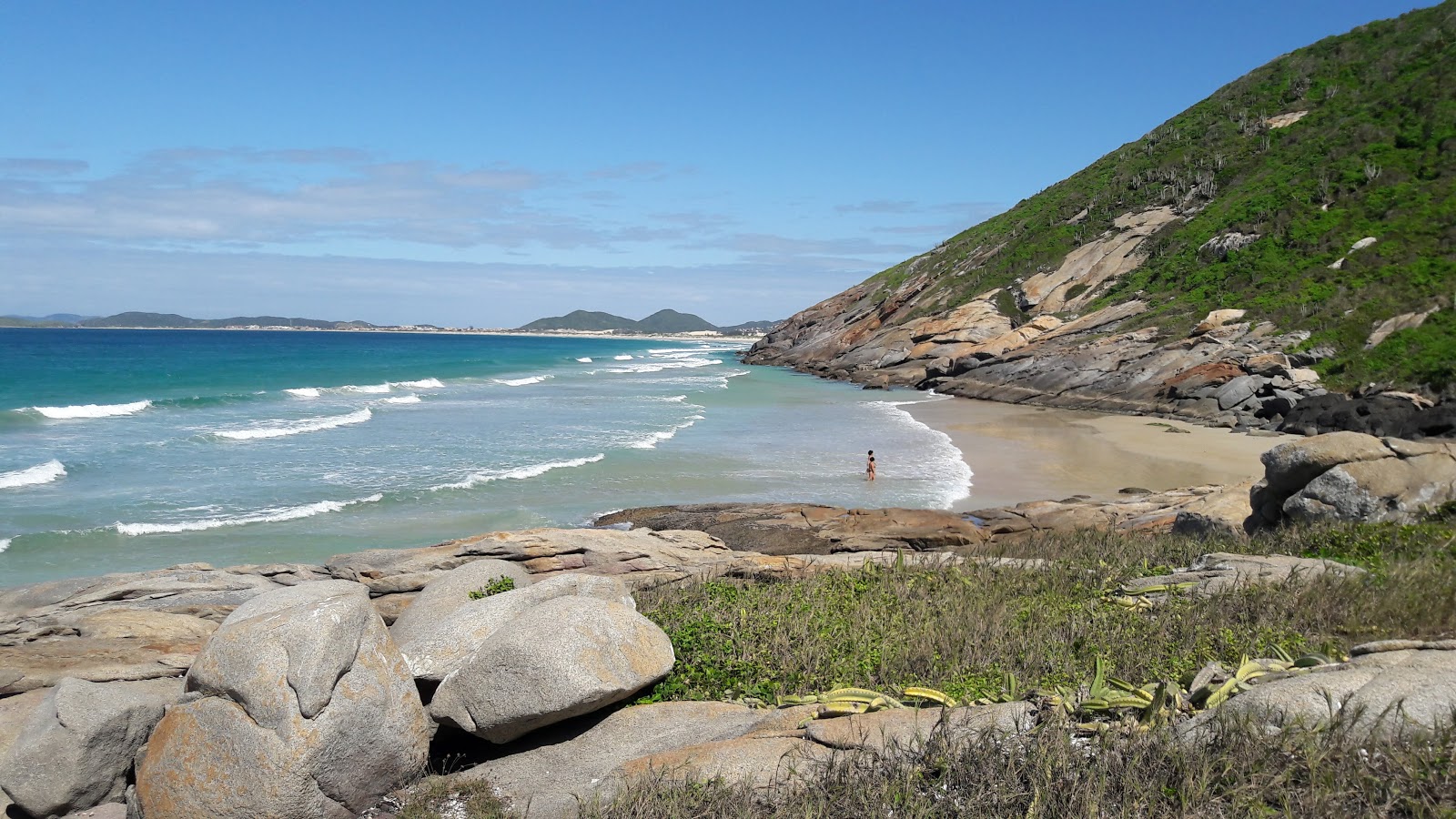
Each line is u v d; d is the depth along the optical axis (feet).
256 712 20.29
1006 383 188.44
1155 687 19.92
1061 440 122.72
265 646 20.85
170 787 20.48
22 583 56.34
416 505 79.10
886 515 66.18
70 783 22.58
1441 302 136.77
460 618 25.91
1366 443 45.98
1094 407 161.58
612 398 182.19
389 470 94.58
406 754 21.85
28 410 128.98
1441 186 173.78
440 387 207.72
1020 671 24.09
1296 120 244.01
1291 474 47.42
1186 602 29.48
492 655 23.34
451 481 88.69
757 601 34.68
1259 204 204.33
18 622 38.34
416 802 21.06
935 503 82.69
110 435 112.78
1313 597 27.61
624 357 427.74
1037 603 32.27
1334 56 268.21
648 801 17.47
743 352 463.83
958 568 40.73
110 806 23.17
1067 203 280.51
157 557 62.59
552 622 24.00
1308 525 44.50
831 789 16.75
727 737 21.16
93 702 23.90
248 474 90.68
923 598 33.94
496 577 31.71
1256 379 139.54
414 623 29.04
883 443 118.42
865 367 244.22
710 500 83.56
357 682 21.35
